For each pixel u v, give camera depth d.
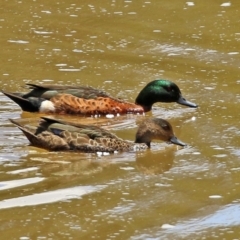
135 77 19.75
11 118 17.19
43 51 21.23
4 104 18.02
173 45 21.95
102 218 12.49
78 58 20.84
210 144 15.77
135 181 13.94
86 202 13.03
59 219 12.41
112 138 15.53
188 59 21.00
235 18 23.95
